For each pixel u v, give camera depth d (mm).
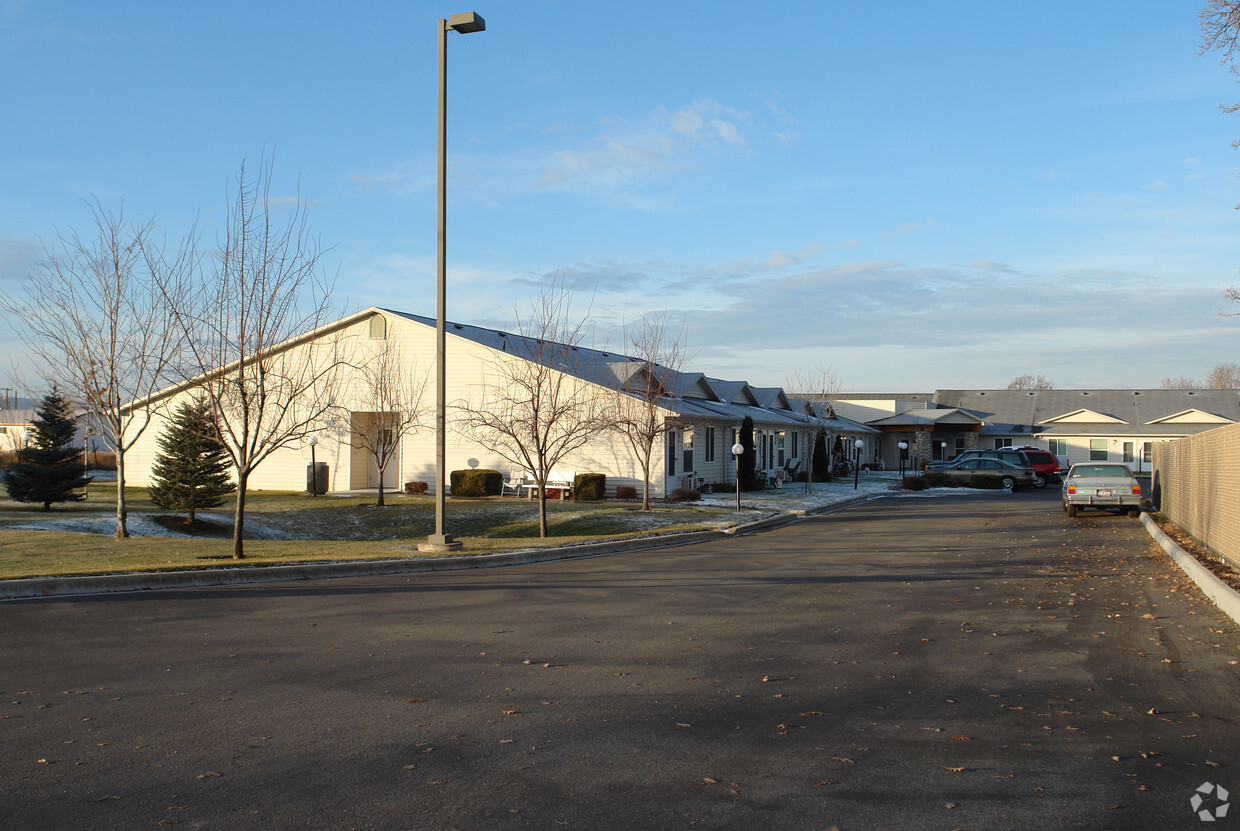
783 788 4895
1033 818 4504
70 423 24484
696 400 37844
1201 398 64000
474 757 5359
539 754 5426
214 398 15836
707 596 11789
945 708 6508
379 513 26078
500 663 7832
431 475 32625
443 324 16031
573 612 10484
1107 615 10305
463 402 32156
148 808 4547
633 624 9742
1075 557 16266
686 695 6824
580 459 31828
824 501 32250
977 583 13055
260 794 4746
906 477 43531
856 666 7812
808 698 6762
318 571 13523
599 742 5668
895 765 5273
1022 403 68312
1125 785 4957
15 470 23812
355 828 4328
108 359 18016
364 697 6691
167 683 7051
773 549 18125
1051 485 45344
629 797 4750
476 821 4418
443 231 15906
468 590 12180
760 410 44469
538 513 25844
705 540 20422
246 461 15031
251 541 18312
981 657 8180
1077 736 5844
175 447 22469
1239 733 5906
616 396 29391
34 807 4547
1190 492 19438
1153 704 6613
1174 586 12359
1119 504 25375
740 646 8617
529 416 24594
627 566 15188
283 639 8781
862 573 14219
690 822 4426
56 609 10266
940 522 24781
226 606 10680
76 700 6539
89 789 4801
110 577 11680
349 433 32844
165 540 17406
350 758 5328
